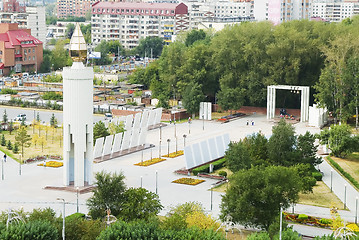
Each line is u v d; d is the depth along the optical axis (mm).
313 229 133125
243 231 130125
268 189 127062
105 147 194625
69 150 160000
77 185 159750
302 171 159500
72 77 155250
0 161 189500
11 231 108188
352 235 113500
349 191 161375
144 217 127000
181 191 159875
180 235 109312
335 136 193375
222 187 164625
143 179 171125
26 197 153625
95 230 114312
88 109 158750
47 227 111250
